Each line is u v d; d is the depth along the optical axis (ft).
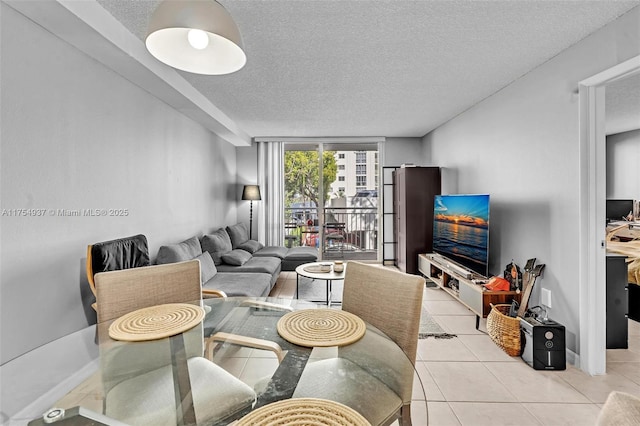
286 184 22.13
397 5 6.75
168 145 11.94
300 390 3.61
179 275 6.56
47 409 3.37
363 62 9.55
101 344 4.65
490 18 7.25
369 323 5.57
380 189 20.99
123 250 8.07
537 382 7.61
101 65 8.27
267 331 4.99
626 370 8.15
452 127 16.15
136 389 3.71
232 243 16.80
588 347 7.98
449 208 13.85
